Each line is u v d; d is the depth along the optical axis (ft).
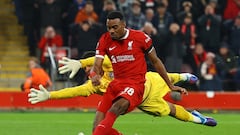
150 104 72.13
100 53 68.33
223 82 139.13
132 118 114.93
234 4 149.59
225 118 116.57
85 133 91.15
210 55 137.28
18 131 93.30
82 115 120.47
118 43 68.08
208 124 77.97
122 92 67.15
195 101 129.08
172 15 144.05
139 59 68.28
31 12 155.12
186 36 140.46
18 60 156.04
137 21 142.00
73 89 73.15
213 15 142.82
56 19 149.38
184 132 92.99
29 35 156.04
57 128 97.25
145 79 69.00
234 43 141.90
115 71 68.64
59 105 129.90
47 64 142.20
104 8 140.77
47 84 130.31
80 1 149.07
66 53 141.79
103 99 69.21
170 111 74.84
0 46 158.40
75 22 144.97
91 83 71.87
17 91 132.67
